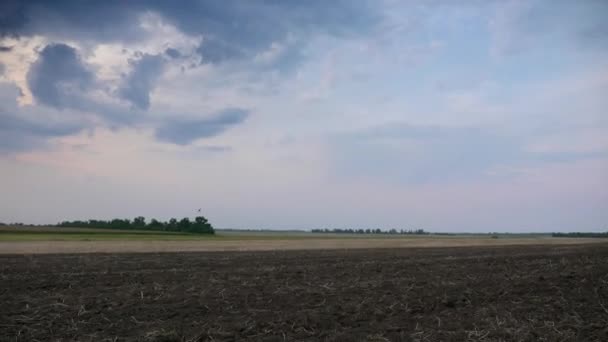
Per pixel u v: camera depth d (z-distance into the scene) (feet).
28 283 45.73
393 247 144.87
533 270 61.21
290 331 28.53
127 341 25.61
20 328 28.02
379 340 26.55
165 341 26.00
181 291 41.78
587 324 30.45
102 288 43.06
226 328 28.68
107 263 70.08
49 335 26.63
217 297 39.06
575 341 26.66
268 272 58.44
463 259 82.84
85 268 61.31
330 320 31.14
